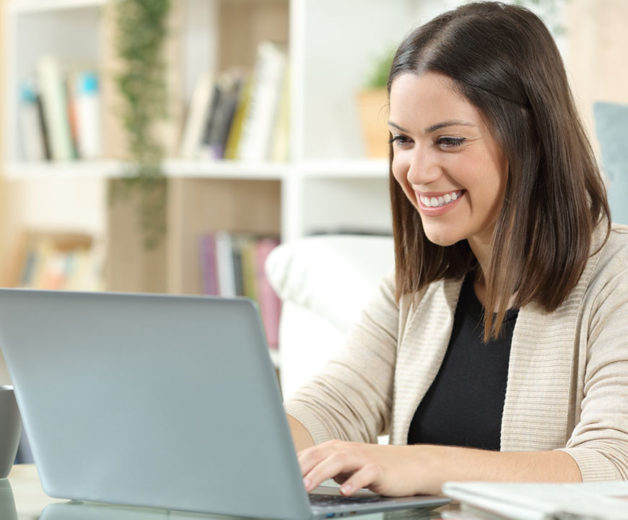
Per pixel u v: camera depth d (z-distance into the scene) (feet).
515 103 4.41
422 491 3.64
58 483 3.71
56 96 12.21
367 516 3.43
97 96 11.85
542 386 4.58
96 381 3.48
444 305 5.17
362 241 7.43
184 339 3.23
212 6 12.03
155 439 3.44
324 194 9.96
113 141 11.59
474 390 4.94
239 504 3.34
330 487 3.93
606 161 6.37
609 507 2.89
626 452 3.91
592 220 4.66
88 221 13.14
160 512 3.55
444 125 4.34
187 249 11.09
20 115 12.64
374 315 5.54
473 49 4.36
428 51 4.40
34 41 12.79
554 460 3.80
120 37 11.19
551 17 8.10
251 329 3.11
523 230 4.49
